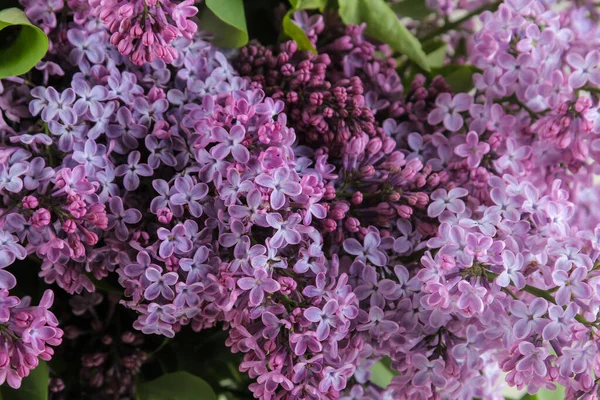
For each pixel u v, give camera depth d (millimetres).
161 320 696
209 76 720
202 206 688
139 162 711
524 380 690
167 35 674
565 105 725
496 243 682
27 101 705
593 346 680
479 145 721
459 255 681
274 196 673
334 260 690
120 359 750
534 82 732
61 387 745
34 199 667
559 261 686
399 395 715
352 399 729
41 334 667
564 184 752
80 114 691
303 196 677
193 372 758
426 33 820
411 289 702
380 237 708
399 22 753
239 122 681
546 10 764
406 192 709
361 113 715
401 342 704
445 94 737
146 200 705
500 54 733
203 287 684
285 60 729
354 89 717
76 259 690
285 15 754
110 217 689
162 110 706
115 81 701
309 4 750
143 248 685
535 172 745
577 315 687
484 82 743
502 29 734
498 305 684
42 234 681
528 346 683
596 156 733
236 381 782
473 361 704
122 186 705
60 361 754
